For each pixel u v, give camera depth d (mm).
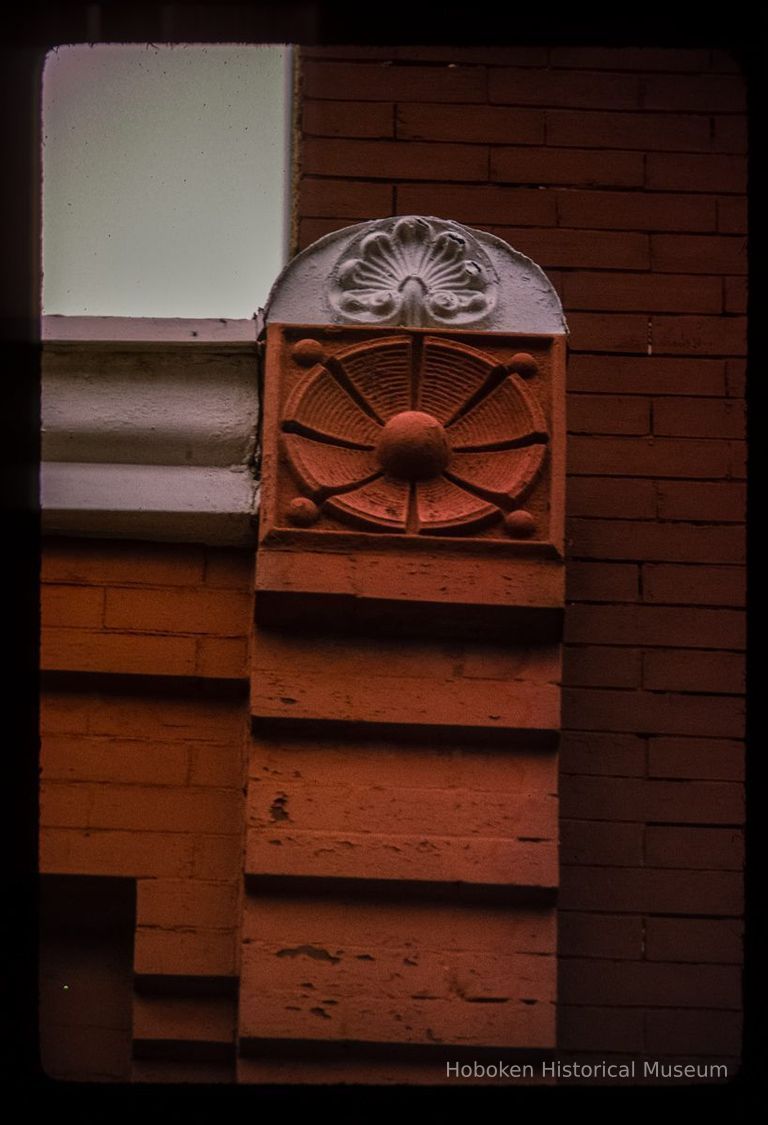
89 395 7699
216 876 7387
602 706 7945
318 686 7246
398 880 7047
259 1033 6902
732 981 7578
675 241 8641
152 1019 7234
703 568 8141
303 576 7254
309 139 8695
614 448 8305
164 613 7617
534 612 7254
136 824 7438
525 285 7730
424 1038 6906
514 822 7133
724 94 8867
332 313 7637
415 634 7328
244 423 7699
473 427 7512
